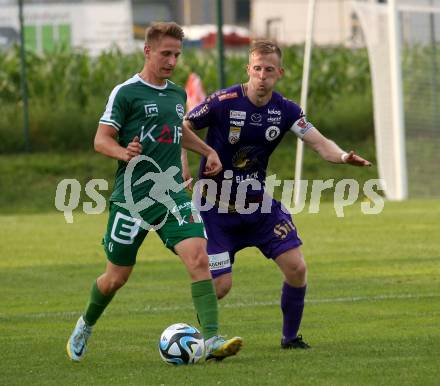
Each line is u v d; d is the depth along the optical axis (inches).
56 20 3885.3
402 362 876.0
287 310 972.6
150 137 892.6
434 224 2181.3
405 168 2773.1
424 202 2664.9
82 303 1333.7
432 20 2856.8
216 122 990.4
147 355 956.0
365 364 870.4
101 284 915.4
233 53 4104.3
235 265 1668.3
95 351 983.0
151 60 900.0
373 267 1596.9
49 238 2145.7
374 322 1117.7
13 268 1702.8
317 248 1847.9
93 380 834.2
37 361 932.6
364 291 1358.3
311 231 2121.1
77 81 3639.3
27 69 3607.3
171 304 1296.8
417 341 986.1
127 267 908.6
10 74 3575.3
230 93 985.5
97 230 2289.6
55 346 1015.0
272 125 989.2
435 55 2856.8
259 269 1617.9
